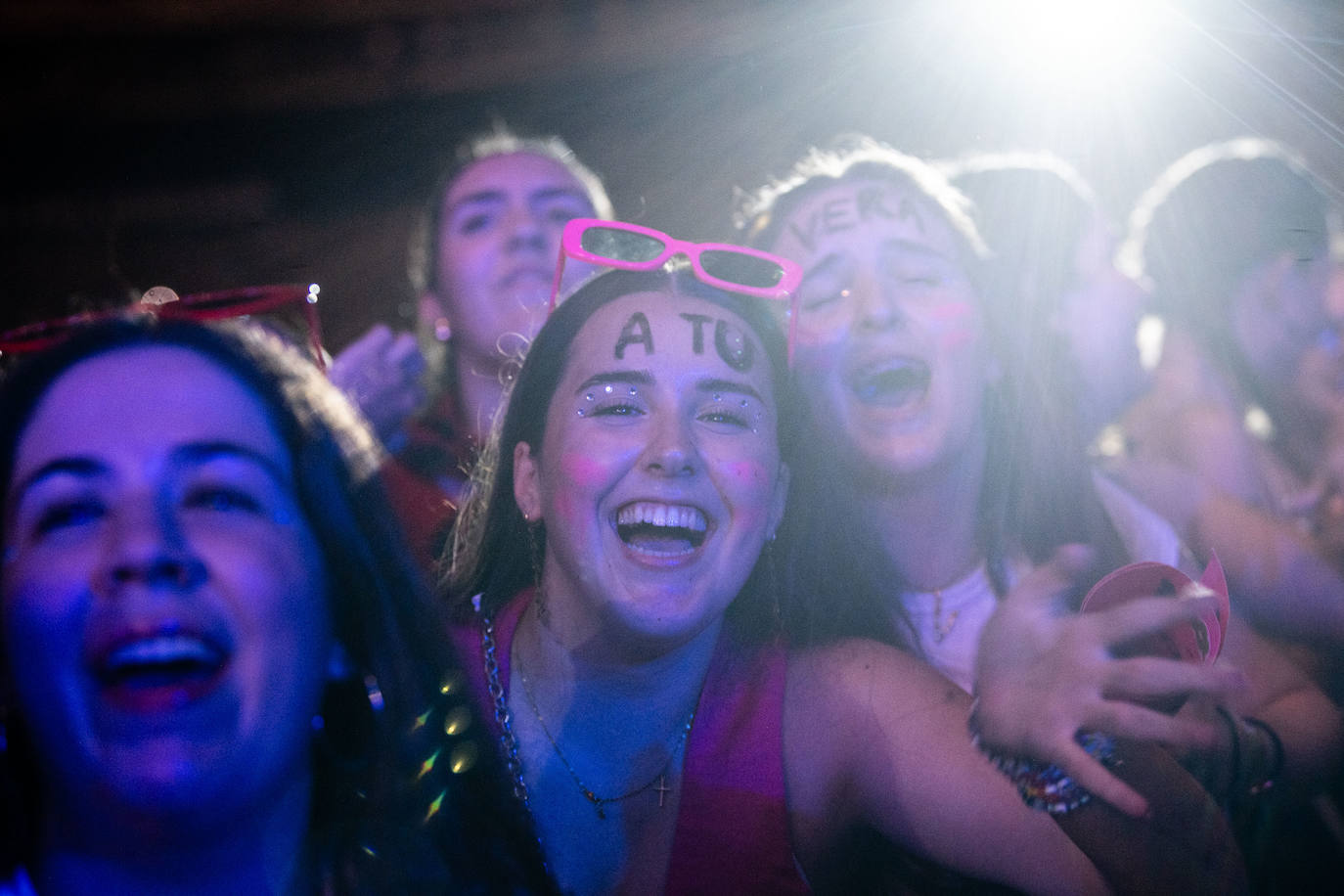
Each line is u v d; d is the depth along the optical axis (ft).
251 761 4.39
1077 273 8.91
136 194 20.94
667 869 5.90
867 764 6.04
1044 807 5.56
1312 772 7.61
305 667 4.57
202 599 4.32
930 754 5.91
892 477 7.36
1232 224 9.69
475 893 5.17
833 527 7.20
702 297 6.23
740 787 5.95
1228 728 7.29
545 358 6.30
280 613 4.48
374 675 5.01
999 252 8.63
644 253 6.27
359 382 9.70
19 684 4.28
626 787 6.00
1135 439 9.42
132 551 4.25
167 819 4.29
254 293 5.69
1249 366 9.51
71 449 4.40
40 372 4.58
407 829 5.01
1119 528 8.29
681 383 5.86
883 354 7.32
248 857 4.52
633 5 19.43
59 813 4.40
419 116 20.74
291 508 4.70
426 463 9.59
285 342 5.20
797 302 6.46
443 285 10.44
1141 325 9.39
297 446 4.85
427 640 5.31
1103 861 5.58
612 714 6.05
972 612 7.56
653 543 6.04
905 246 7.52
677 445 5.72
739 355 6.03
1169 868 5.59
